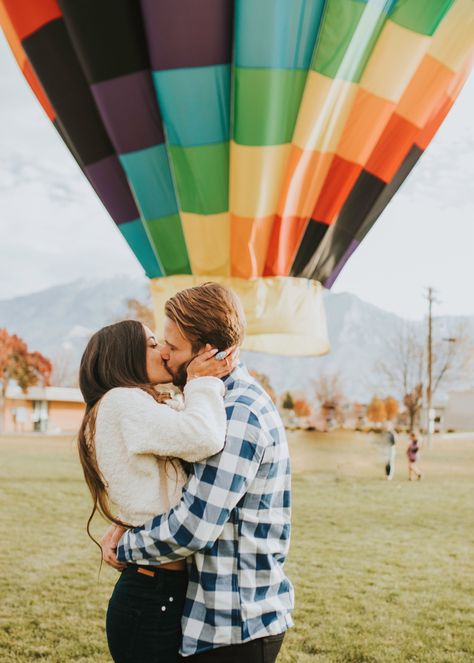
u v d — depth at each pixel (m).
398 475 15.30
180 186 4.19
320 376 55.16
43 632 4.42
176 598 1.71
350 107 4.20
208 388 1.72
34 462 15.98
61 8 3.79
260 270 4.33
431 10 4.06
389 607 5.16
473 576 6.10
